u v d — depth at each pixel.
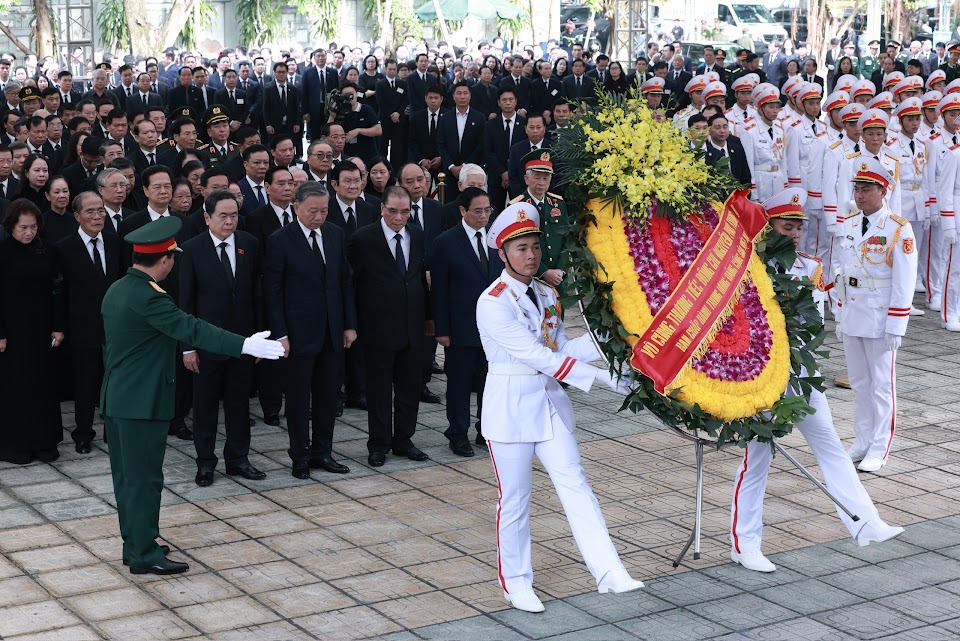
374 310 8.48
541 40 38.19
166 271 6.68
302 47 40.38
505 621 6.05
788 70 23.92
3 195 11.04
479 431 8.98
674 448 8.95
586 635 5.88
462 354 8.73
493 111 20.30
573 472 6.23
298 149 21.69
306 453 8.33
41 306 8.54
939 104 13.62
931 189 13.43
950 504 7.78
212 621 6.05
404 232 8.60
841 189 12.83
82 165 11.32
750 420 6.23
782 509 7.68
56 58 34.09
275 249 8.15
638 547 7.05
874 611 6.15
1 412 8.59
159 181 9.10
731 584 6.52
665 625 6.00
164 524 7.43
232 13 39.53
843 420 9.66
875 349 8.36
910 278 8.15
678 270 6.25
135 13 31.08
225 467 8.49
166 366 6.62
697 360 6.14
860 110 12.98
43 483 8.21
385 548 7.04
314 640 5.84
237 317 8.23
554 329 6.41
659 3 38.00
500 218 6.21
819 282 7.21
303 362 8.22
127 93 20.64
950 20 38.31
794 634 5.88
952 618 6.07
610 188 6.18
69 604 6.25
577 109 6.59
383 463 8.62
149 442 6.57
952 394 10.48
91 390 8.88
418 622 6.04
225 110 12.23
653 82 16.31
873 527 7.00
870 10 38.25
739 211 6.51
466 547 7.07
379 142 19.36
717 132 12.76
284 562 6.83
